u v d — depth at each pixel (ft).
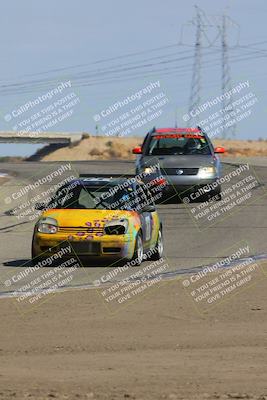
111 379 57.00
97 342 70.85
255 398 51.16
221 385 55.11
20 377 57.77
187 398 51.13
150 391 53.36
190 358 64.28
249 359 63.77
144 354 65.98
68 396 51.65
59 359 64.28
